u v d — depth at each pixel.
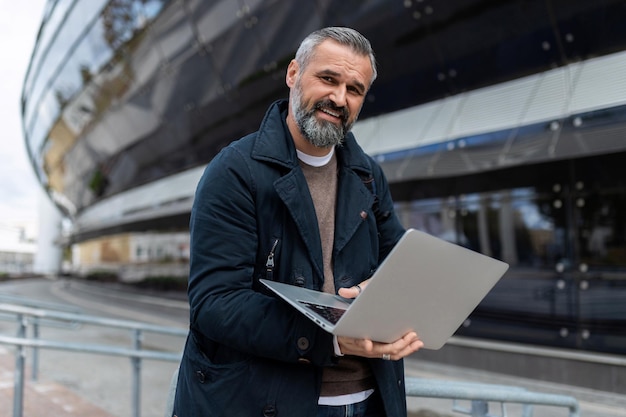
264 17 8.75
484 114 6.63
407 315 1.13
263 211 1.31
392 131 7.90
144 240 17.44
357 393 1.39
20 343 3.57
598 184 5.81
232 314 1.18
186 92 12.09
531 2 5.88
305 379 1.25
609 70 5.55
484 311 6.71
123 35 13.06
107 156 18.31
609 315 5.58
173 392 1.64
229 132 11.89
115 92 15.02
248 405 1.21
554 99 5.92
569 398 2.31
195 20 10.33
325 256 1.40
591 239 5.83
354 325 1.05
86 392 5.70
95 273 23.05
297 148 1.42
